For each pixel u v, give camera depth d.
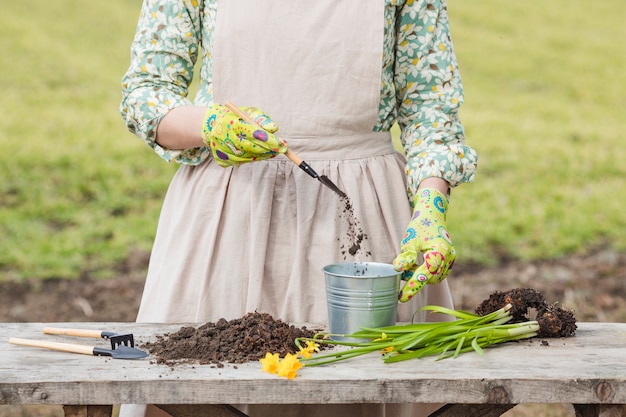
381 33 2.37
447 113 2.50
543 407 4.02
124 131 8.75
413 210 2.41
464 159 2.40
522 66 11.38
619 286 6.09
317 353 2.03
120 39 11.18
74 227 6.84
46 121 8.74
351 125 2.40
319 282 2.37
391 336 2.03
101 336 2.13
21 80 9.74
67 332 2.17
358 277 2.02
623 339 2.17
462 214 7.22
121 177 7.72
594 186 7.98
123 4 12.30
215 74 2.36
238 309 2.36
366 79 2.38
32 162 7.81
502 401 1.85
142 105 2.34
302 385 1.84
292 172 2.39
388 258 2.44
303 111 2.37
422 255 2.46
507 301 2.20
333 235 2.37
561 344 2.12
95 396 1.83
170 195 2.52
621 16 13.09
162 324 2.27
